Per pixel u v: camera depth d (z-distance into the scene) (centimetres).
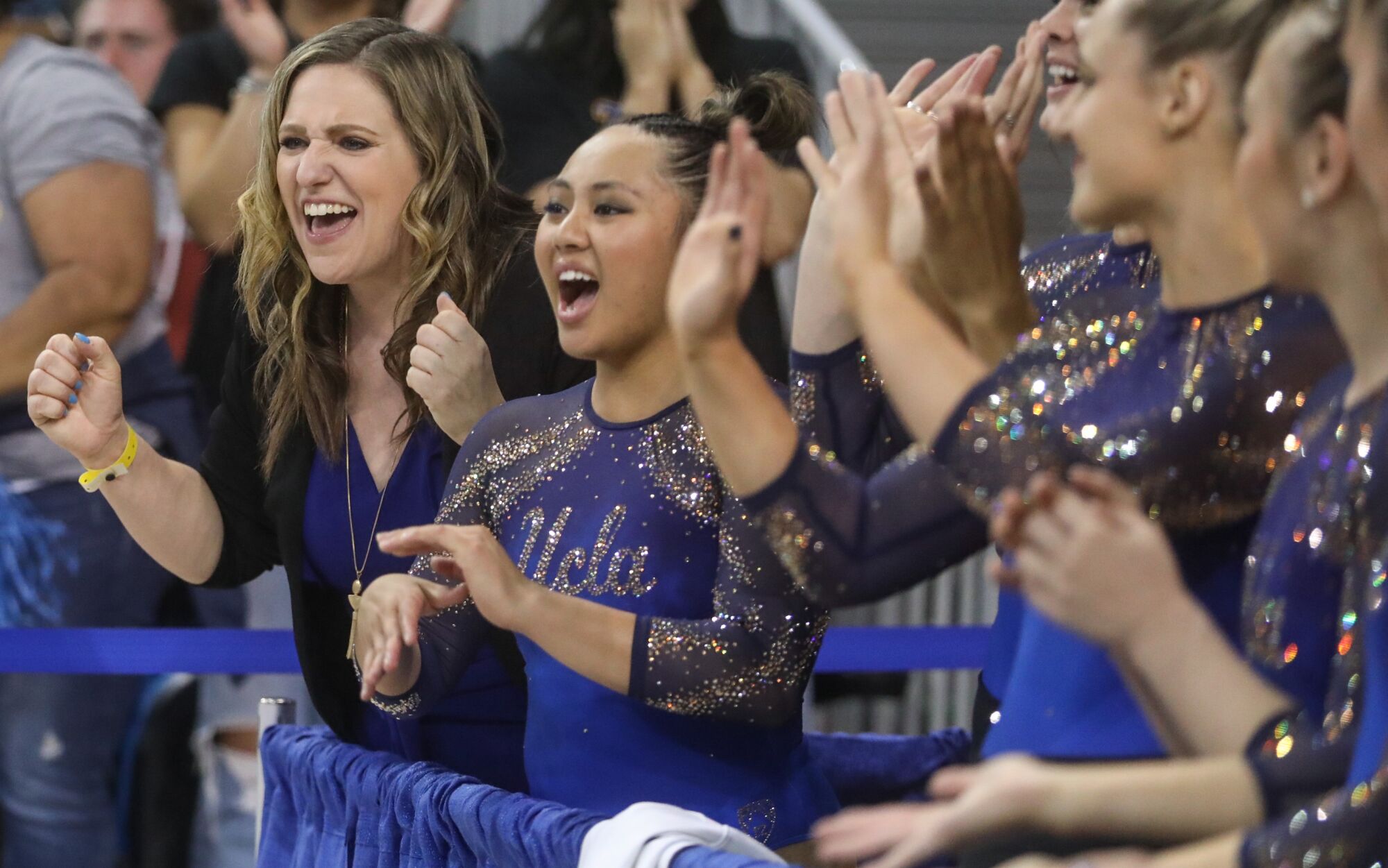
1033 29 667
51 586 1195
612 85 1237
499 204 866
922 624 1501
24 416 1189
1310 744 374
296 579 841
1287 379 455
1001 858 458
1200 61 439
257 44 1273
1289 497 425
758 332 1033
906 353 461
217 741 1277
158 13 1308
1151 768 370
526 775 753
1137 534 371
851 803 898
